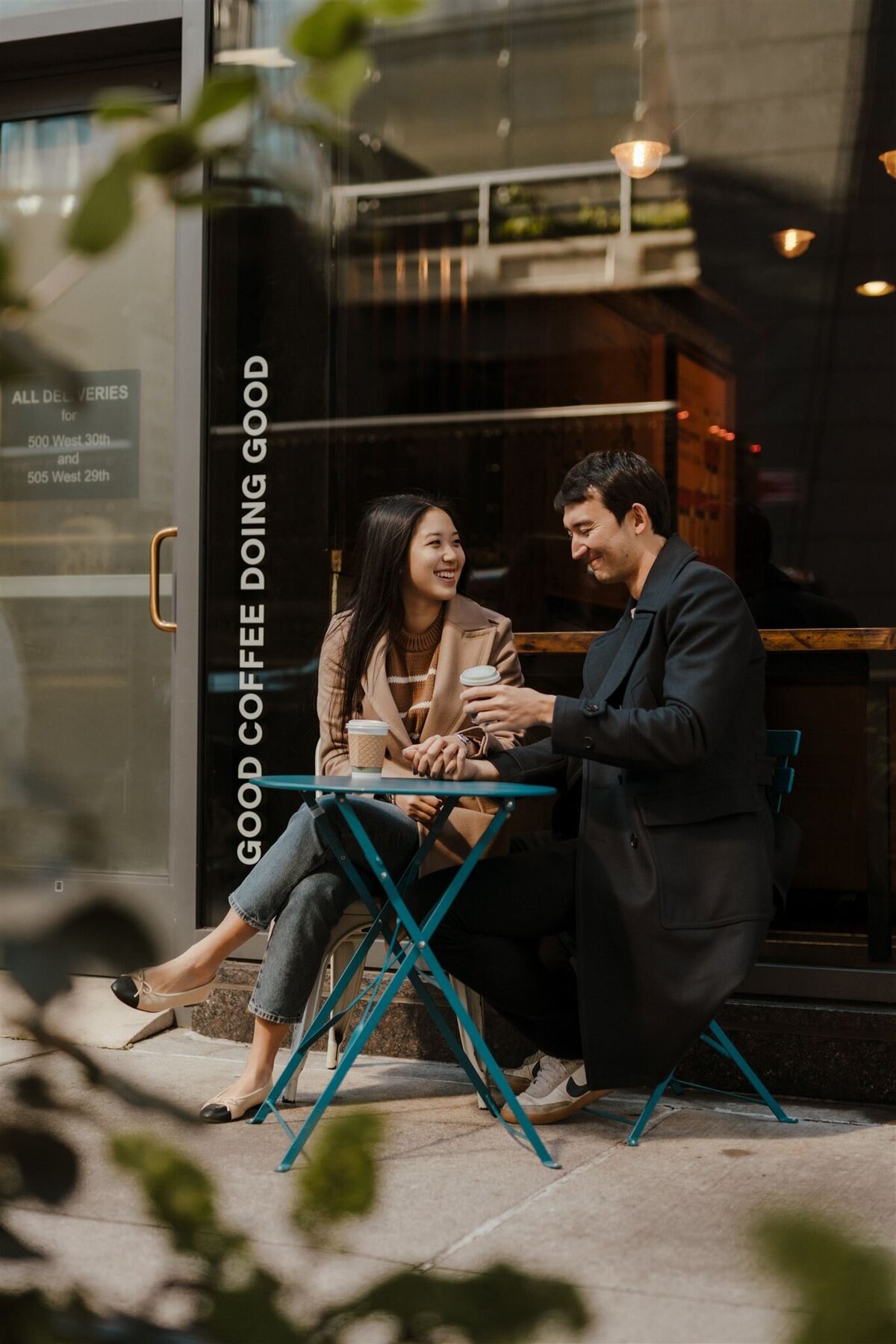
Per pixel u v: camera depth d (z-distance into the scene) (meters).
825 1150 3.05
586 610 5.36
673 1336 1.98
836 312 5.92
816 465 6.10
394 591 3.51
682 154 5.02
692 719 3.02
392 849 3.33
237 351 4.36
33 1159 0.48
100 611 4.68
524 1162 2.93
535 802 4.25
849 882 4.12
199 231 4.35
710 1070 3.61
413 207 4.65
